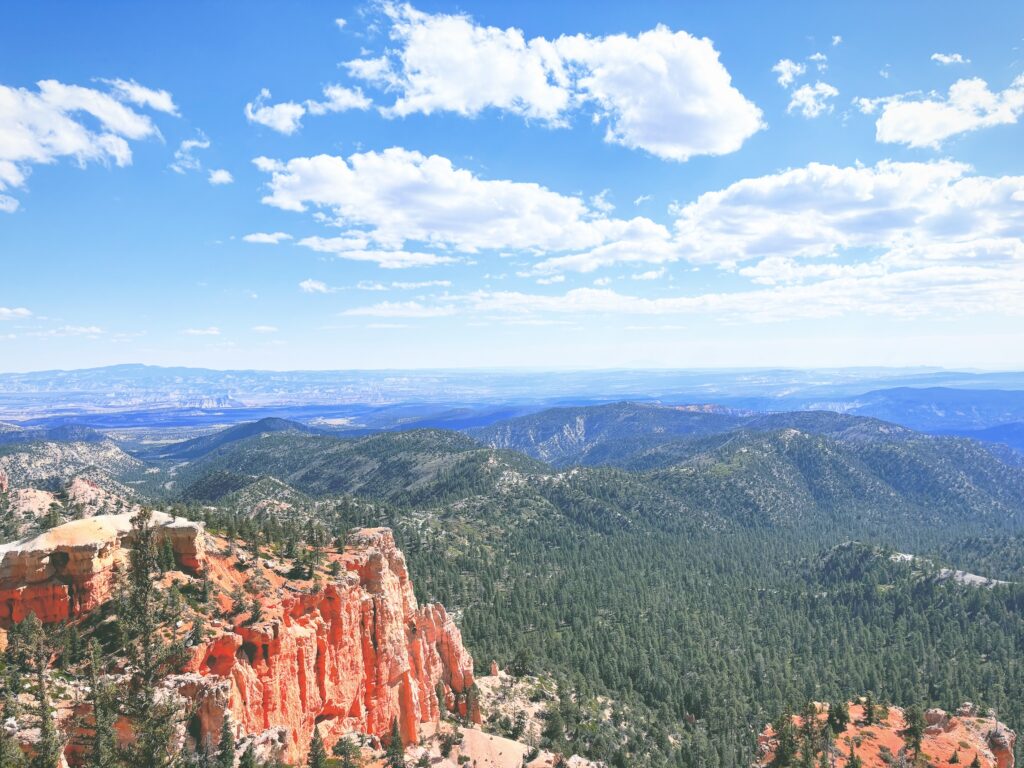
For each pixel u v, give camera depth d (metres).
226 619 89.19
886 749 137.00
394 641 125.56
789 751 132.25
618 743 173.50
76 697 69.44
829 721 142.62
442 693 150.88
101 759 61.50
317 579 107.94
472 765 128.00
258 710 88.44
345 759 95.19
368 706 118.12
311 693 100.56
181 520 96.94
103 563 85.12
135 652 73.38
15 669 68.75
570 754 150.62
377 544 139.12
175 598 85.12
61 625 80.62
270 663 90.75
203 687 75.31
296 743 95.69
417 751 122.06
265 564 108.56
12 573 80.62
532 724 166.38
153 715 65.31
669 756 176.62
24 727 62.28
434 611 161.88
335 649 109.00
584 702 192.75
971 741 143.00
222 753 70.62
